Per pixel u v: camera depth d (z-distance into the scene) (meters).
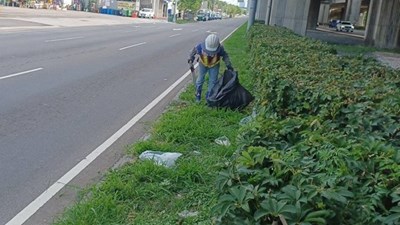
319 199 2.34
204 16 91.12
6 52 15.38
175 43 25.66
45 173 5.21
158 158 5.44
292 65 7.52
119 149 6.19
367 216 2.44
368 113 4.48
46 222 4.10
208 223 3.91
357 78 6.52
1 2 58.38
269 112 5.27
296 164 2.80
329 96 4.94
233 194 2.42
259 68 7.63
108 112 8.29
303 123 4.05
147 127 7.39
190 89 10.37
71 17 47.06
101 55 17.00
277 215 2.24
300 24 35.91
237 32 39.16
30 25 30.31
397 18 34.34
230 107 8.11
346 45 33.78
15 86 9.78
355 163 2.88
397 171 2.77
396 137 4.03
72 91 9.84
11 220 4.11
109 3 81.00
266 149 3.19
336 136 3.58
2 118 7.25
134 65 15.00
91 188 4.66
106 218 4.02
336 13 113.06
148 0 88.19
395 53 29.94
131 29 37.81
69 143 6.33
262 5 53.25
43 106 8.27
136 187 4.68
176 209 4.32
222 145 5.95
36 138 6.41
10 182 4.91
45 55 15.53
